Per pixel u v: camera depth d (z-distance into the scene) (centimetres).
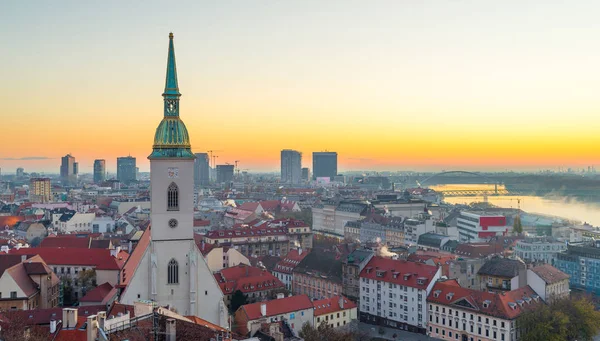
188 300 17475
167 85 17362
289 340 18300
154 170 17250
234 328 19650
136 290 17262
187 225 17462
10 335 13025
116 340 9675
